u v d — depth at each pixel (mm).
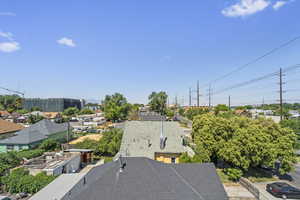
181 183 12211
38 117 81062
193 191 11695
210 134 25359
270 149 22141
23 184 19156
